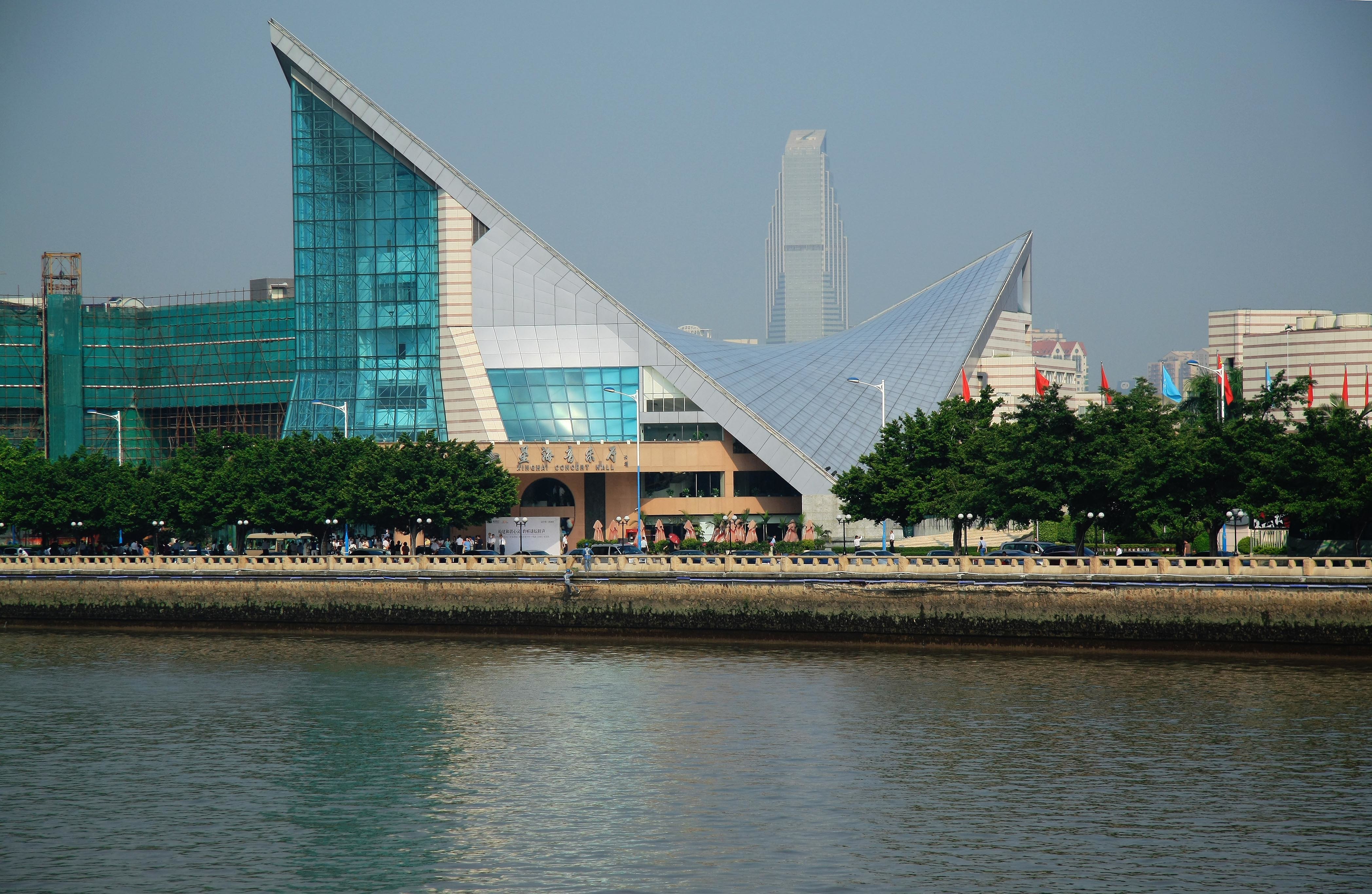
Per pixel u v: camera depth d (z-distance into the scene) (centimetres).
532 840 5706
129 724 7806
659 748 7125
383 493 12381
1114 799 6153
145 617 11594
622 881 5222
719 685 8644
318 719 7881
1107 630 9600
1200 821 5847
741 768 6725
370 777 6681
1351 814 5925
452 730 7569
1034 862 5394
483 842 5697
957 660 9412
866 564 10294
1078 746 7025
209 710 8150
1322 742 7044
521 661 9675
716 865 5384
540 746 7188
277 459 12875
